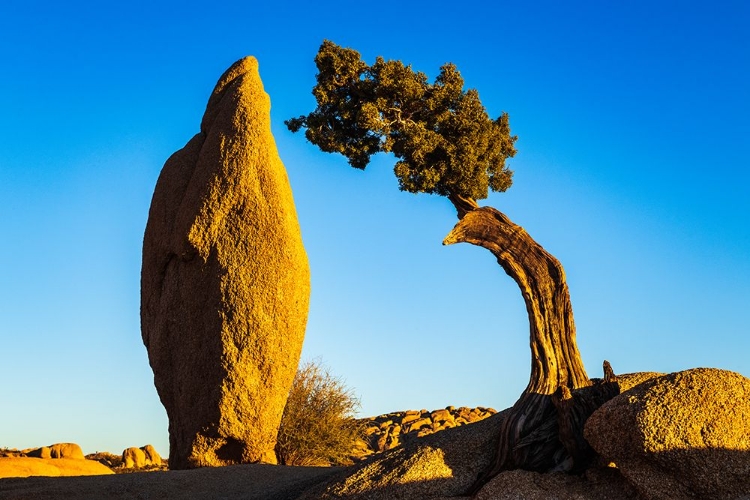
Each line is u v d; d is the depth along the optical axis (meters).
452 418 29.73
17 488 15.20
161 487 15.25
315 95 14.80
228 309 18.80
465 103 14.45
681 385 11.23
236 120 19.69
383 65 14.59
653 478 10.95
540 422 12.55
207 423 18.72
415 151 14.02
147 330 20.98
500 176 15.12
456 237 13.61
